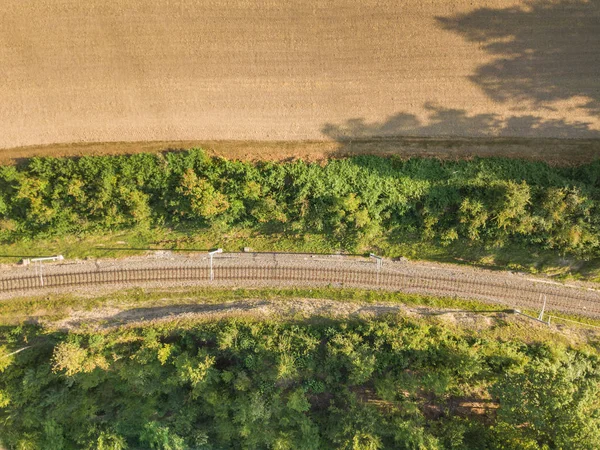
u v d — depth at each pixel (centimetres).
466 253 3155
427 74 2933
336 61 2925
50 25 2873
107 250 3234
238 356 3206
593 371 2886
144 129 2973
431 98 2948
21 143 2964
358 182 2930
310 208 2983
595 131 2928
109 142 2970
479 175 2917
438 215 2959
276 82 2947
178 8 2872
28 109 2945
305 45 2909
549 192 2833
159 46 2905
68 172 2903
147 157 2919
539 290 3192
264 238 3209
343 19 2888
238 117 2975
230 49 2914
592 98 2912
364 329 3116
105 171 2889
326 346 3112
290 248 3222
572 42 2870
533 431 2831
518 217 2853
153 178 2925
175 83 2941
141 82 2936
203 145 2991
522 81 2919
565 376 2711
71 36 2888
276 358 3111
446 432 3162
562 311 3192
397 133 2970
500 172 2928
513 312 3200
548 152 2955
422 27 2892
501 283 3209
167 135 2977
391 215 3025
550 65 2895
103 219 2998
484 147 2962
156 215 3050
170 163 2917
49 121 2956
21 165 2962
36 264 3228
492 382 3120
